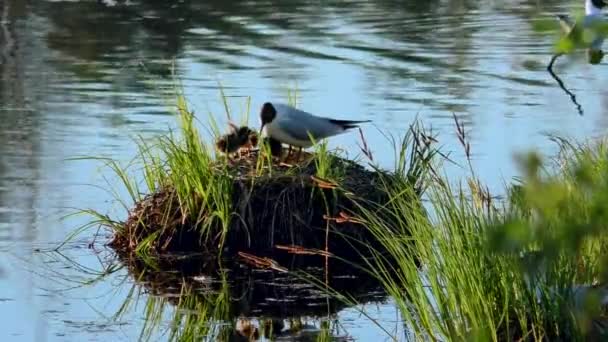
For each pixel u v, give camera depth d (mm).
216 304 12375
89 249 13992
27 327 11562
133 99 21016
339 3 31281
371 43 25781
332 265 13570
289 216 13945
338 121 14578
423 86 21672
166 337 11391
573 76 22484
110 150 17594
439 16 29219
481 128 18609
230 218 13945
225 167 14047
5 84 22453
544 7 30562
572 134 17875
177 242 13992
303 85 21672
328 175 14016
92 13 29906
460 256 10344
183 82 22062
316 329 11562
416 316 11156
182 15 29453
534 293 10172
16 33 27391
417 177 14367
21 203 15289
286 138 14211
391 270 13289
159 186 14492
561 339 10086
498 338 10250
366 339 11195
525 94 21047
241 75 22547
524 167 7730
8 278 12977
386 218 13805
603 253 10367
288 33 26984
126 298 12500
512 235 6188
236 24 28156
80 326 11617
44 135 18516
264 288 12867
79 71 23500
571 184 10273
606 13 29375
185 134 14547
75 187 15930
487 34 26766
